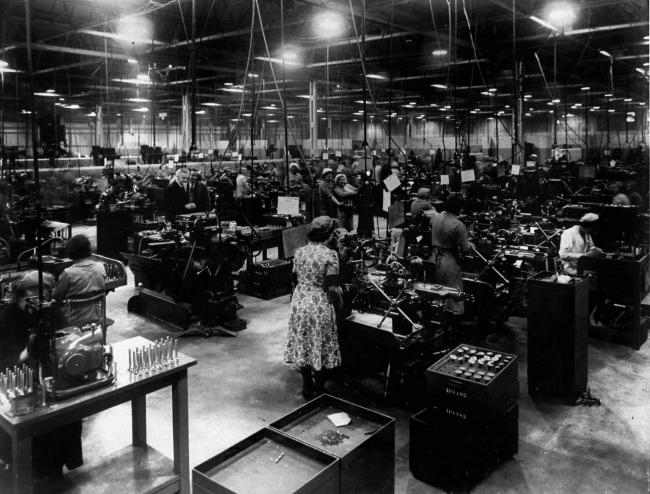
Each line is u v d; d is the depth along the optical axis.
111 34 14.30
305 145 24.70
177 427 3.11
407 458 3.77
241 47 18.20
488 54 16.98
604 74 24.80
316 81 22.75
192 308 6.79
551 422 4.26
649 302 6.78
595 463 3.68
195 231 6.43
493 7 14.51
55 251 8.23
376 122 39.84
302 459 2.62
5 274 5.68
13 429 2.43
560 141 32.09
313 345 4.39
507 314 6.41
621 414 4.39
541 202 11.21
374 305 4.87
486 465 3.49
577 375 4.55
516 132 9.82
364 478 2.66
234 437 4.05
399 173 14.16
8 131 25.03
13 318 3.93
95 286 4.45
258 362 5.58
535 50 17.11
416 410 4.46
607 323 6.17
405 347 4.25
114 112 32.75
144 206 10.87
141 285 8.59
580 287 4.50
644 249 7.04
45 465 3.04
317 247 4.50
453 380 3.39
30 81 3.33
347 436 2.82
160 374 2.94
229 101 32.09
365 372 5.05
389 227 7.75
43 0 14.67
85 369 2.67
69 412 2.61
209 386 4.98
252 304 7.74
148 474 3.10
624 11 15.27
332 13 12.92
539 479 3.50
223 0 15.44
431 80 25.34
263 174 16.14
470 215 8.85
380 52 19.30
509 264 6.43
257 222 9.37
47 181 13.63
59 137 17.52
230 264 6.60
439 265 5.73
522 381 5.05
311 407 3.09
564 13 12.30
